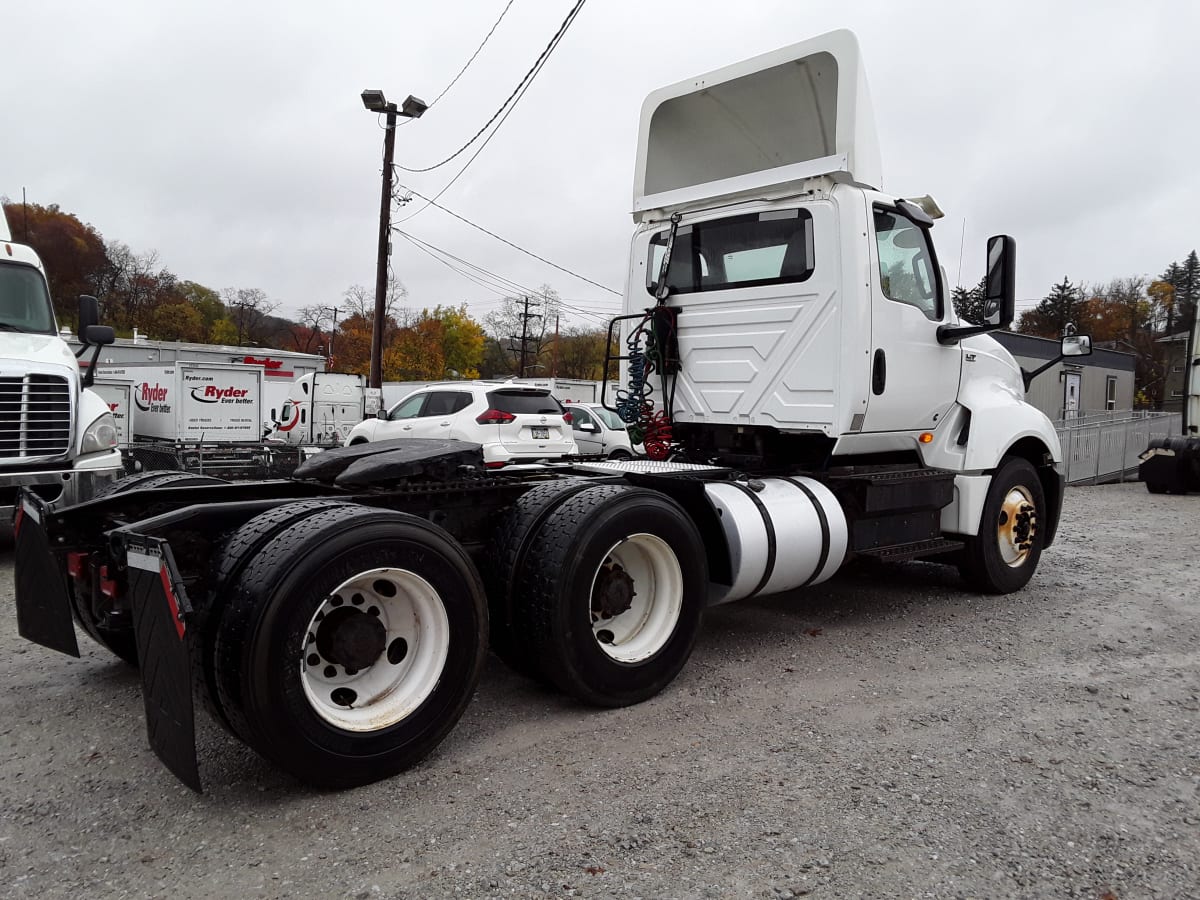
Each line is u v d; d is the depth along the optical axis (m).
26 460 7.51
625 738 3.66
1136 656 4.94
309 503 3.37
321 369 27.75
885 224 5.31
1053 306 70.69
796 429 5.27
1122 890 2.54
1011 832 2.86
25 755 3.49
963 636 5.31
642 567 4.28
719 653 4.93
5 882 2.56
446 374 66.06
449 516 4.10
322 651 3.21
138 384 18.25
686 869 2.62
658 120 6.05
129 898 2.47
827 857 2.69
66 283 59.88
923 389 5.59
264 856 2.70
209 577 3.09
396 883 2.54
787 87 5.45
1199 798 3.13
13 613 5.76
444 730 3.39
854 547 5.32
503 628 3.91
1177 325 70.44
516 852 2.71
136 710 3.98
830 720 3.88
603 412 17.61
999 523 6.34
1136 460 19.92
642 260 6.14
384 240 23.06
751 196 5.47
